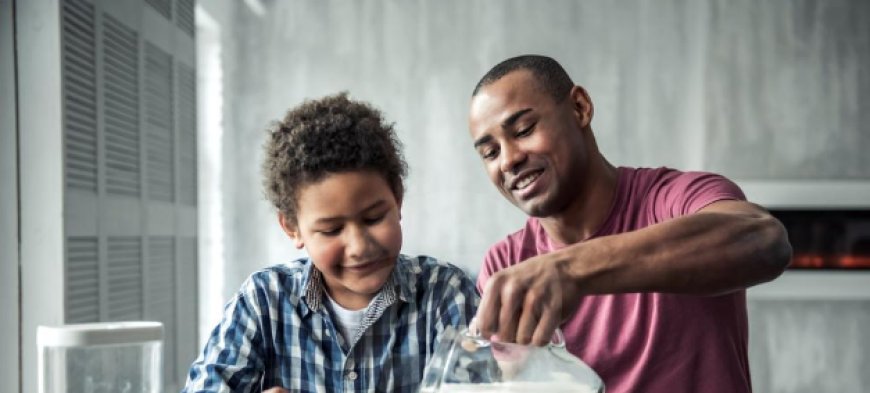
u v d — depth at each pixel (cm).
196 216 308
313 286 117
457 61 346
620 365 138
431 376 81
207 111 348
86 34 215
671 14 345
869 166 320
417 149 346
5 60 200
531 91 134
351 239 104
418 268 122
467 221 345
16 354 201
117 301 232
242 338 115
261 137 348
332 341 118
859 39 321
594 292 81
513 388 78
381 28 347
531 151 133
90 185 216
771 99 323
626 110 346
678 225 86
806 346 321
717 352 135
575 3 346
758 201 321
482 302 78
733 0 325
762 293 319
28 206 201
